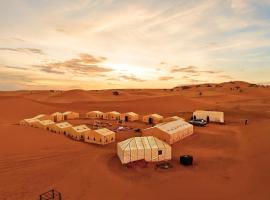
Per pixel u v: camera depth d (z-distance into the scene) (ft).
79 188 88.43
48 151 130.72
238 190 83.92
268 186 83.35
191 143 152.56
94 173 101.55
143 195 82.99
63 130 178.81
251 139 153.17
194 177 96.68
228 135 170.60
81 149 137.28
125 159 111.55
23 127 188.85
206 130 190.39
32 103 351.67
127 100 412.57
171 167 107.65
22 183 92.27
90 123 239.50
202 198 79.87
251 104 364.99
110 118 264.93
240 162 112.57
